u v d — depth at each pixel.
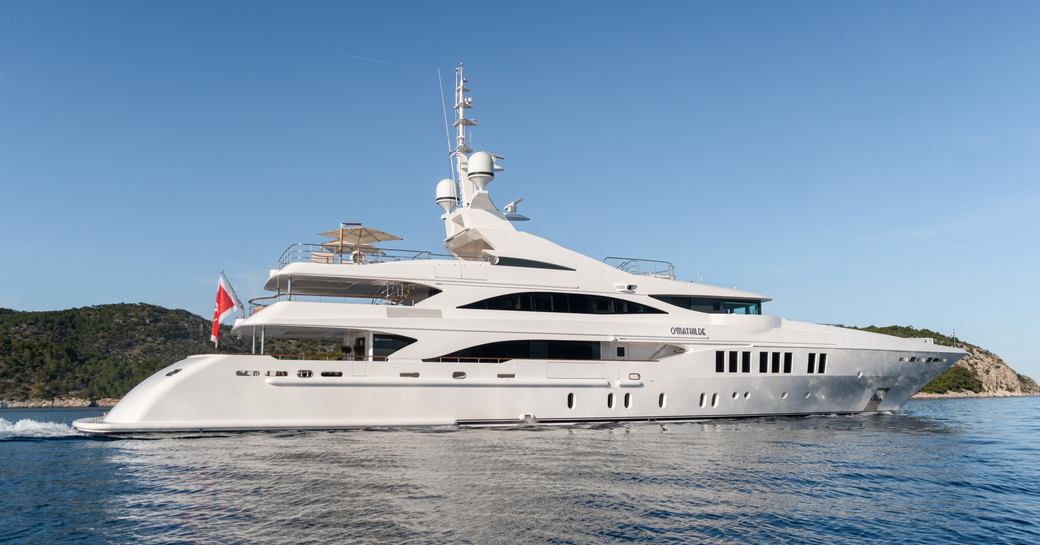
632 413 26.52
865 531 12.12
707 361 27.80
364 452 18.75
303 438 21.33
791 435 24.58
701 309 29.38
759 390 28.75
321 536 11.02
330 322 23.09
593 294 27.06
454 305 24.97
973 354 117.25
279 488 14.31
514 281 26.00
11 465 17.03
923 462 19.50
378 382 23.22
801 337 29.55
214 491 14.11
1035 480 17.12
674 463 18.03
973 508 14.05
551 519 12.20
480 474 15.94
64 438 21.72
